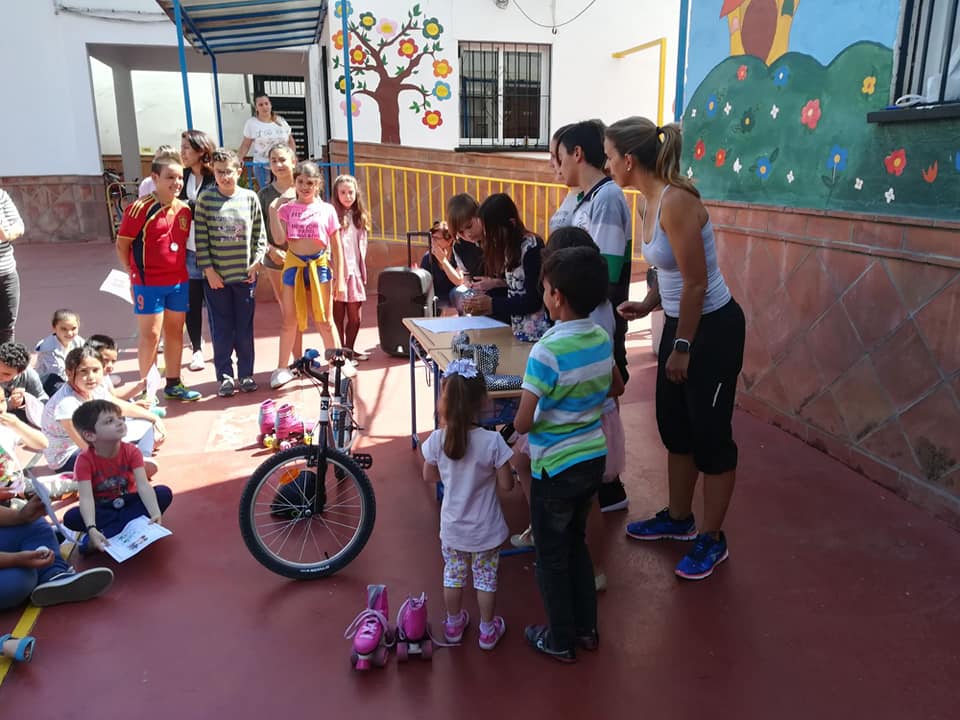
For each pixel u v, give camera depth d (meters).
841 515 3.61
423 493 3.92
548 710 2.41
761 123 4.62
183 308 5.16
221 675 2.59
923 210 3.51
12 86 12.48
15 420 3.95
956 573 3.13
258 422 4.75
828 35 4.02
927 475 3.59
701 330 2.90
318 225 5.41
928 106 3.44
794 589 3.05
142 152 18.70
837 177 4.04
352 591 3.08
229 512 3.74
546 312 3.54
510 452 2.60
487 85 10.73
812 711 2.40
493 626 2.70
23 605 2.99
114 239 13.63
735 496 3.82
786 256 4.48
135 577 3.19
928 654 2.66
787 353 4.55
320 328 5.69
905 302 3.62
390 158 10.41
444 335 3.81
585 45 10.80
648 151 2.81
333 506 3.64
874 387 3.87
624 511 3.73
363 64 10.05
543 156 10.54
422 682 2.55
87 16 12.42
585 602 2.64
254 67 15.06
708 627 2.82
